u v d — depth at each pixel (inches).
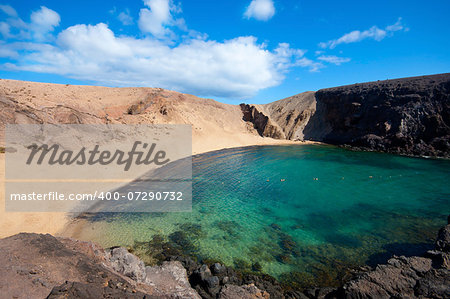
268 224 856.9
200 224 852.0
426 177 1434.5
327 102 3309.5
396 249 700.0
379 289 498.0
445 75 2506.2
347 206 1011.3
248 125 3403.1
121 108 2308.1
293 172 1547.7
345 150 2429.9
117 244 717.3
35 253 448.5
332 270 617.0
